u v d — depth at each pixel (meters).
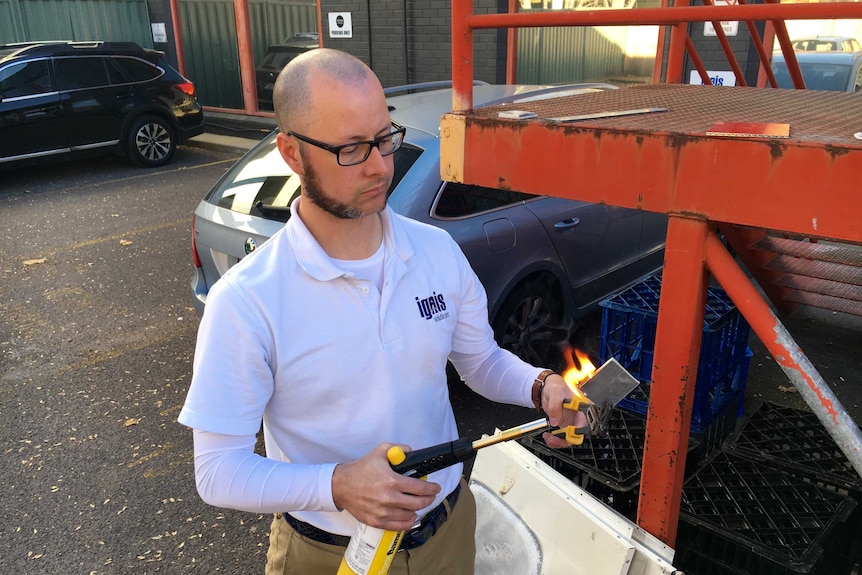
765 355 4.20
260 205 3.37
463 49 1.90
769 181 1.38
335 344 1.30
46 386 4.01
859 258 2.37
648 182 1.56
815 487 2.35
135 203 7.86
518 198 3.69
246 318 1.24
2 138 8.23
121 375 4.12
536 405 1.50
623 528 1.87
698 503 2.32
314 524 1.42
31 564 2.70
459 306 1.54
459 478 1.56
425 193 3.30
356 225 1.33
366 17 9.99
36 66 8.48
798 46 6.87
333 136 1.19
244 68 11.88
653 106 2.12
